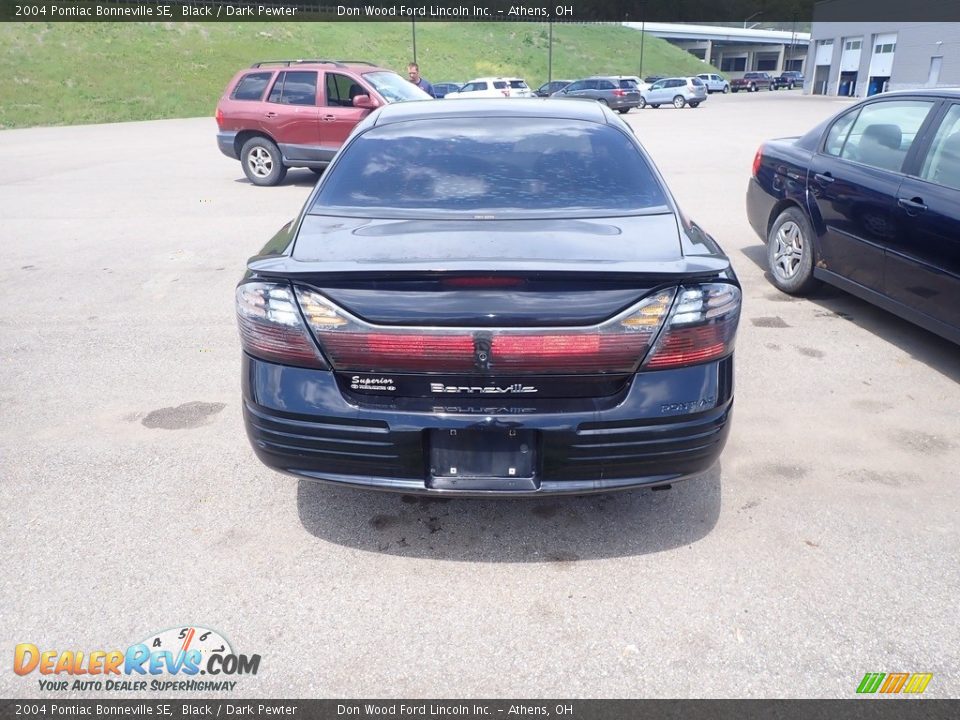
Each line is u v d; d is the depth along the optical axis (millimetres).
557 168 3275
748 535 2965
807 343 4957
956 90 4543
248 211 9703
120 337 5227
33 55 37688
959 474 3387
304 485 3355
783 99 44250
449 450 2561
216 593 2666
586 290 2412
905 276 4516
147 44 43719
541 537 2975
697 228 3109
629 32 94312
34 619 2545
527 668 2332
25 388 4410
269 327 2555
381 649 2412
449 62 64062
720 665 2332
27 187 11867
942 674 2291
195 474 3453
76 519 3105
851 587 2660
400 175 3254
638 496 3250
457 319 2402
